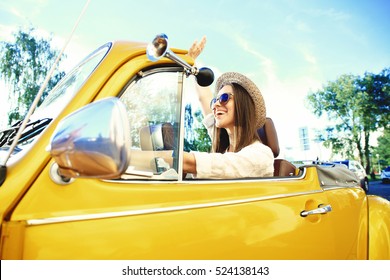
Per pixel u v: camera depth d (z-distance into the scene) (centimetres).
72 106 108
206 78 150
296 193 157
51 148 78
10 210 89
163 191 115
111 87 116
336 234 167
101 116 76
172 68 139
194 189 123
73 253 90
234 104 196
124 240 98
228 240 120
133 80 123
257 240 128
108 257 94
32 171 94
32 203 90
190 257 109
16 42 1969
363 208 208
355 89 3769
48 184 94
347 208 186
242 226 126
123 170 74
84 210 96
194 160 153
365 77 3750
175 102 139
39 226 88
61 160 78
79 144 74
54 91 152
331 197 178
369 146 3672
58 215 92
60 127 80
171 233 108
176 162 130
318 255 152
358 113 3694
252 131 192
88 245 93
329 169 199
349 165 1483
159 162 128
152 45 117
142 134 126
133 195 107
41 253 86
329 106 3909
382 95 3634
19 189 91
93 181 101
